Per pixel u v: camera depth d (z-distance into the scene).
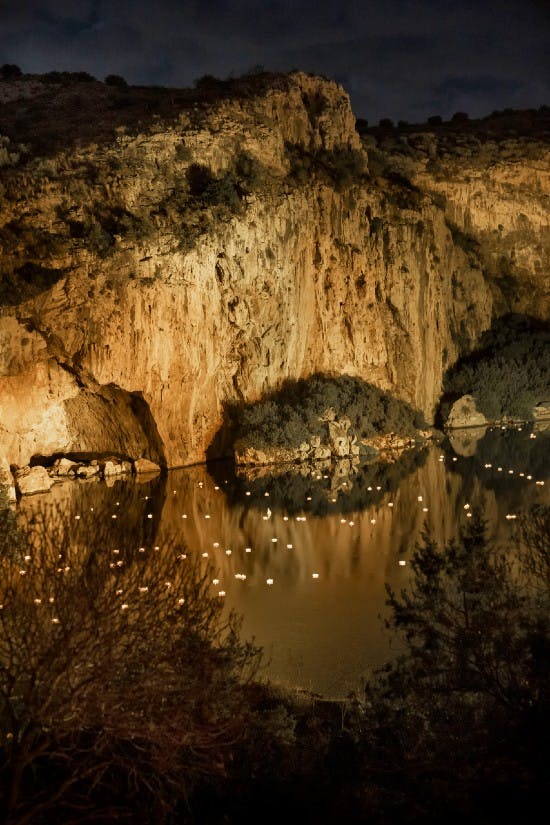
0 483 23.83
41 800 7.34
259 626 14.88
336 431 34.91
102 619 7.01
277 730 9.83
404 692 10.30
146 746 7.54
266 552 19.84
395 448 36.78
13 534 10.55
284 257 35.41
